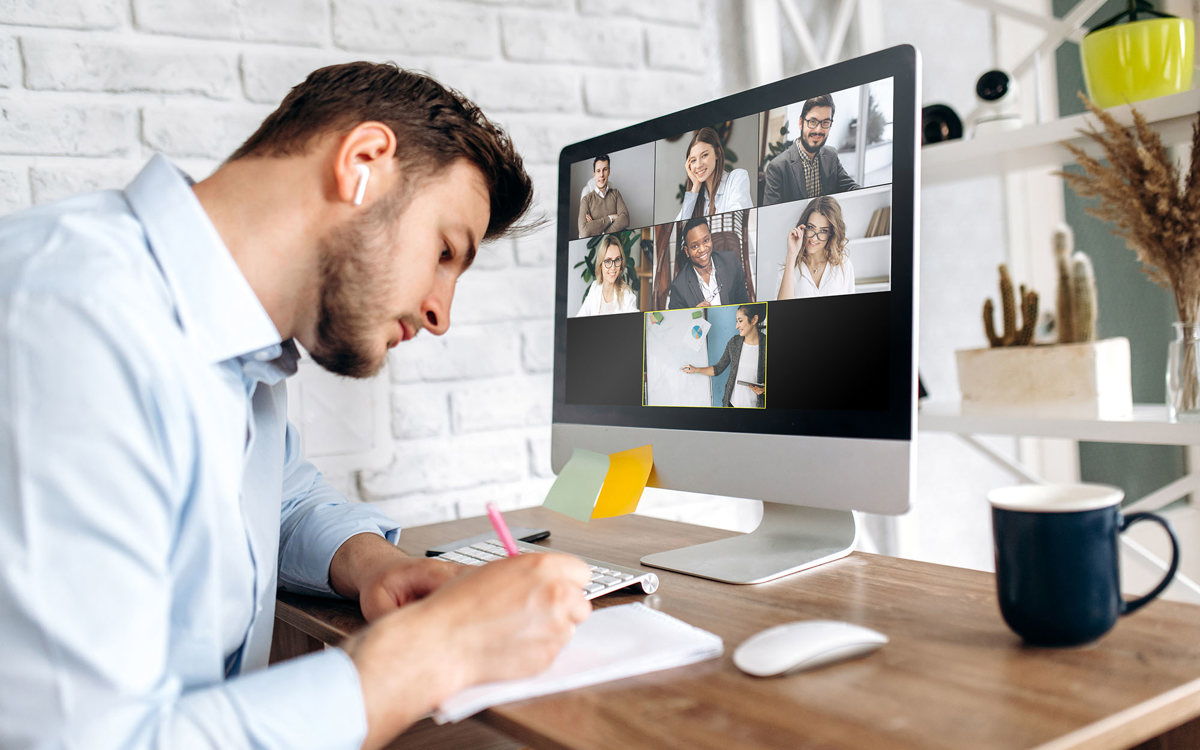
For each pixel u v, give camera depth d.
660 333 1.06
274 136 0.76
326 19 1.42
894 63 0.85
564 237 1.19
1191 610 0.75
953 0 2.15
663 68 1.74
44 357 0.55
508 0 1.57
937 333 2.14
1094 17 1.98
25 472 0.54
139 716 0.54
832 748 0.52
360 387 1.45
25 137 1.23
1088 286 1.58
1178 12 1.78
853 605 0.81
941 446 2.17
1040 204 2.21
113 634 0.54
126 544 0.55
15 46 1.22
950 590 0.84
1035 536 0.65
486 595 0.64
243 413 0.77
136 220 0.70
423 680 0.60
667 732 0.55
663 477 1.04
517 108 1.58
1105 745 0.53
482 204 0.83
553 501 1.14
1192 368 1.39
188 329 0.69
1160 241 1.38
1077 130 1.43
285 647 1.10
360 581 0.89
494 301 1.57
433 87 0.81
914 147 0.83
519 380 1.60
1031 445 2.22
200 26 1.33
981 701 0.57
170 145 1.32
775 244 0.95
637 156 1.09
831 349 0.89
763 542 1.04
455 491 1.54
